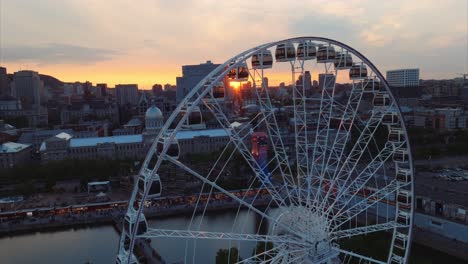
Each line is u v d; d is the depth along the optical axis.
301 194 97.88
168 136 67.62
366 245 127.19
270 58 81.50
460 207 155.50
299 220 83.69
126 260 63.47
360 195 166.00
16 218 185.12
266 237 79.06
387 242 129.50
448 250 143.75
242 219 187.62
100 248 157.62
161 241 162.75
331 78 93.94
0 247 160.25
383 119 97.31
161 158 63.66
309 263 82.12
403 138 94.00
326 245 84.56
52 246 160.50
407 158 93.94
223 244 158.75
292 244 83.50
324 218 88.50
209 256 147.88
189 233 70.88
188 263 141.38
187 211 196.00
